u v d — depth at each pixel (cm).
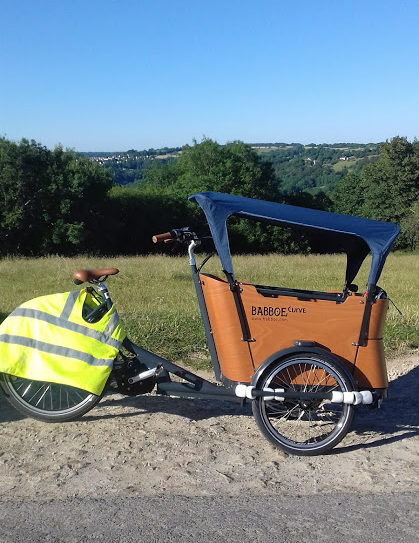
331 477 388
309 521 332
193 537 314
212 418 483
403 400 547
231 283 422
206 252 534
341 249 486
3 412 479
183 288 1350
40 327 427
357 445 441
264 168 6053
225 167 5734
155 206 4925
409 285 1466
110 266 1881
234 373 430
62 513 335
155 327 725
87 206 4391
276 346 426
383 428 477
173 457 408
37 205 4122
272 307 424
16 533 315
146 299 1141
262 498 357
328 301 427
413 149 6334
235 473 388
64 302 438
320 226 426
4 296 1224
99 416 478
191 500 352
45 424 457
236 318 425
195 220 5053
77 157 4403
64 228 4131
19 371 418
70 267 1864
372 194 6462
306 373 424
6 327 428
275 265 2002
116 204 4709
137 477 379
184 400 519
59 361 420
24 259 2472
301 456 418
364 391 420
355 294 458
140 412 488
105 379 422
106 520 329
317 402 428
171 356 645
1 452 409
